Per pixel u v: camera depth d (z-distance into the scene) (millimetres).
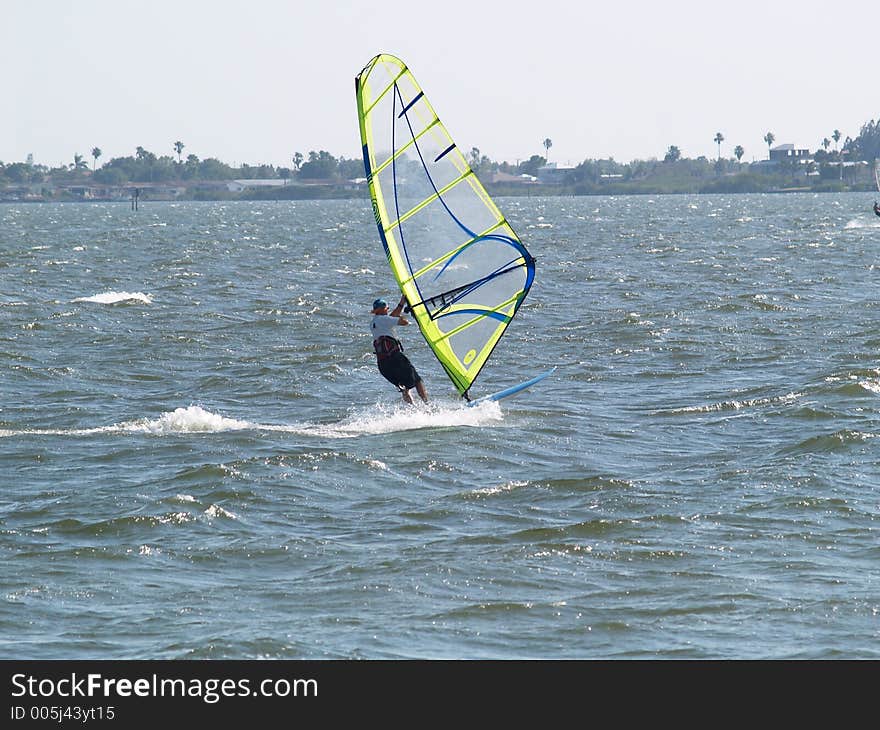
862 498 59625
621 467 67188
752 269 197125
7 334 122062
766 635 44031
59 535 55344
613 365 101875
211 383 95438
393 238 74938
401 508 59469
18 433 76125
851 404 80375
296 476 64438
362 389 92375
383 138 74125
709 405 82812
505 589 48438
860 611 45812
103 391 92562
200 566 51406
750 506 58531
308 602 47312
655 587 48500
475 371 79188
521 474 65812
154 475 65438
